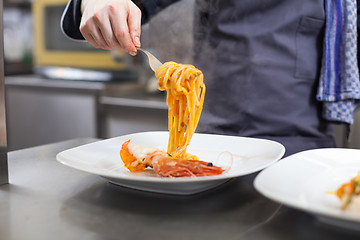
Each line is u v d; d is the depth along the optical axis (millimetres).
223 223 593
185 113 923
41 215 626
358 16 1142
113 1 957
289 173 657
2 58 749
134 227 583
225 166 836
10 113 2803
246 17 1156
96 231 570
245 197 693
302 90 1172
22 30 3318
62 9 2639
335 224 572
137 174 806
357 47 1161
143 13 1258
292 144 1082
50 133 2648
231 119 1190
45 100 2621
